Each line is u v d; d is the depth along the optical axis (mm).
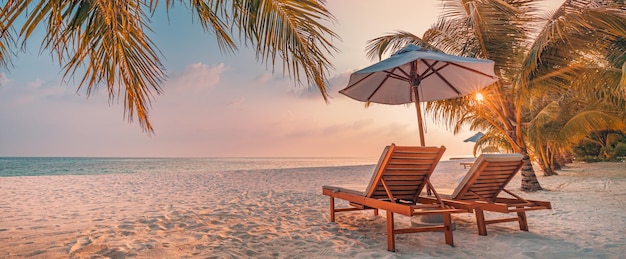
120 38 2750
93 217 4645
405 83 5008
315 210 5035
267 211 5012
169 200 6488
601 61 6734
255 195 7172
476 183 3236
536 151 11367
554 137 10109
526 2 6570
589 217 4086
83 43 2590
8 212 5176
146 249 2963
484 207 2967
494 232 3385
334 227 3793
